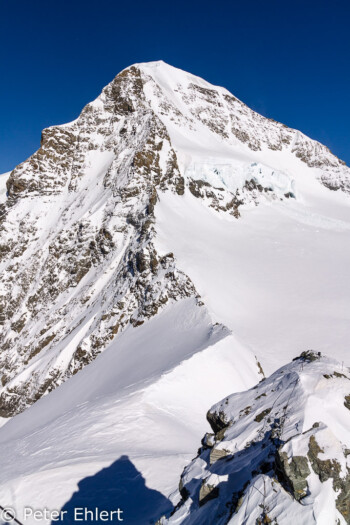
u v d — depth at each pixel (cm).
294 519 729
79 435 2469
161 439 2427
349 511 730
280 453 801
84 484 1872
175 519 996
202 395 3167
